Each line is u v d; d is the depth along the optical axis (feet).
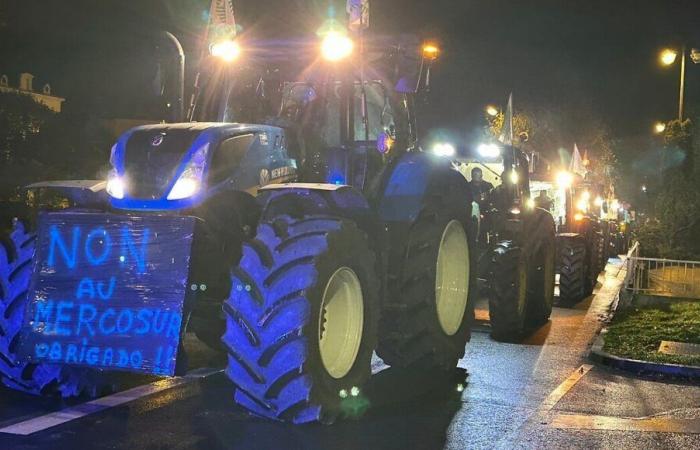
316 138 26.13
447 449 18.89
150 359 19.42
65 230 20.51
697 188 79.87
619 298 45.03
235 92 26.81
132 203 21.40
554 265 41.83
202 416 20.80
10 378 21.63
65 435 18.94
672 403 24.07
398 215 23.86
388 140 25.94
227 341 19.11
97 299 19.98
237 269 19.19
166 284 19.60
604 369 28.91
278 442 18.88
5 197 64.90
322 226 19.79
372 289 21.81
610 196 96.89
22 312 20.84
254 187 22.54
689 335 34.24
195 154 21.38
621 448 19.38
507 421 21.45
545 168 67.82
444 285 27.81
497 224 36.68
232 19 26.58
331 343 21.15
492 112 95.66
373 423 20.85
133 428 19.62
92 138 90.94
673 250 77.00
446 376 26.89
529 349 32.45
